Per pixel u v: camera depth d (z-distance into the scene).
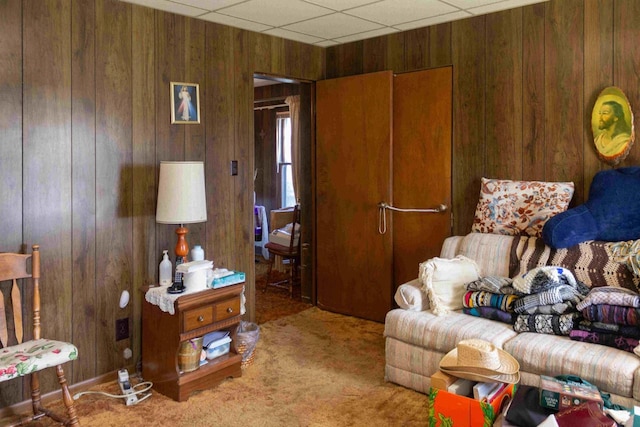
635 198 2.94
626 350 2.48
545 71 3.48
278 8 3.50
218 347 3.27
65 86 3.00
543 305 2.75
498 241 3.34
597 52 3.27
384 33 4.25
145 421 2.75
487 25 3.72
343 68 4.64
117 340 3.30
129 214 3.34
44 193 2.94
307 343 3.90
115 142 3.25
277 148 7.43
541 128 3.52
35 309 2.74
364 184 4.37
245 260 4.12
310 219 4.96
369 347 3.80
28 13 2.83
